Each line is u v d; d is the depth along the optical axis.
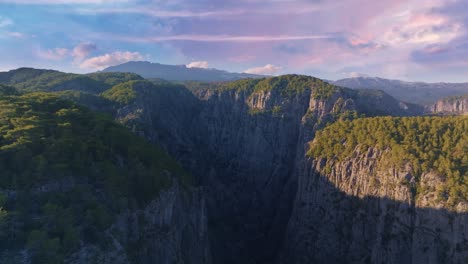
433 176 80.94
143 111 153.12
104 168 59.66
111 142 71.44
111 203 55.75
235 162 191.38
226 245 125.75
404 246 81.62
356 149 103.94
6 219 42.69
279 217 141.62
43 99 83.94
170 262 63.91
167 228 66.56
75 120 74.62
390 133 100.00
